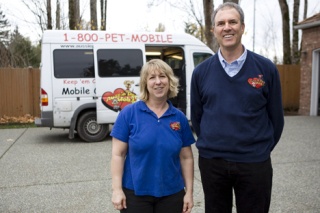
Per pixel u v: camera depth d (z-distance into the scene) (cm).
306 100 1298
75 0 1302
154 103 241
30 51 1853
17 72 1109
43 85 746
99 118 778
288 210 388
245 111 235
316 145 740
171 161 236
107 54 783
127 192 236
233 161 240
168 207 237
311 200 418
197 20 1639
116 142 238
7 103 1109
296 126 1007
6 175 528
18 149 717
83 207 400
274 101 246
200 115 268
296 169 554
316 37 1230
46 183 489
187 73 843
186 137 250
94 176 522
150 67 238
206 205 262
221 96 239
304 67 1302
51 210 392
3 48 1393
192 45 852
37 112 1130
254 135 236
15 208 398
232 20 236
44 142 795
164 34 834
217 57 249
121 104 793
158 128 233
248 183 240
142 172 230
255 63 238
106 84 780
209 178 253
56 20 1677
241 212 252
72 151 696
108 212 386
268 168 244
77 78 767
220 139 240
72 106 766
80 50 769
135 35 809
